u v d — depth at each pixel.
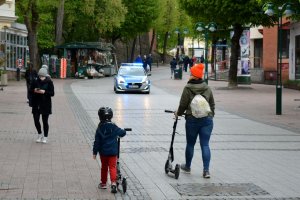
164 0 95.81
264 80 49.81
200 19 40.88
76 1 59.47
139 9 76.94
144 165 12.14
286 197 9.41
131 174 11.20
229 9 37.06
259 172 11.54
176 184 10.34
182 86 43.91
